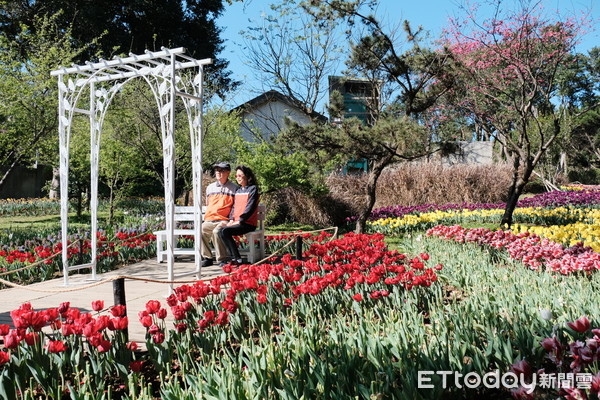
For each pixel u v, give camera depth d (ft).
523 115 37.45
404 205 59.41
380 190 60.18
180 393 8.40
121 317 10.68
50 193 87.66
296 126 34.63
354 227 44.34
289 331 11.52
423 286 15.25
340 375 8.81
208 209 27.09
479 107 42.06
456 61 35.27
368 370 9.20
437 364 9.05
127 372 10.27
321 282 14.67
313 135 34.63
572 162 131.85
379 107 41.98
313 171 44.96
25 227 49.85
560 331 10.37
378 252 20.33
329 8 35.42
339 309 14.85
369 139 33.01
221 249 25.70
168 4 94.22
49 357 10.14
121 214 65.16
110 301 18.80
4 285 22.97
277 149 36.94
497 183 66.28
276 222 48.26
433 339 10.37
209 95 57.52
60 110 23.16
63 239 22.76
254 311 14.07
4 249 29.86
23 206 69.87
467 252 24.03
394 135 32.17
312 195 47.01
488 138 111.86
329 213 48.06
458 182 63.77
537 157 37.55
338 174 54.44
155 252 31.09
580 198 60.80
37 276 24.73
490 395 9.47
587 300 13.42
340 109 37.91
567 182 101.50
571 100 129.90
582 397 7.47
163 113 20.71
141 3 90.58
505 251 24.70
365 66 36.47
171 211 19.71
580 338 10.43
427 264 22.13
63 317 11.71
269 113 80.12
